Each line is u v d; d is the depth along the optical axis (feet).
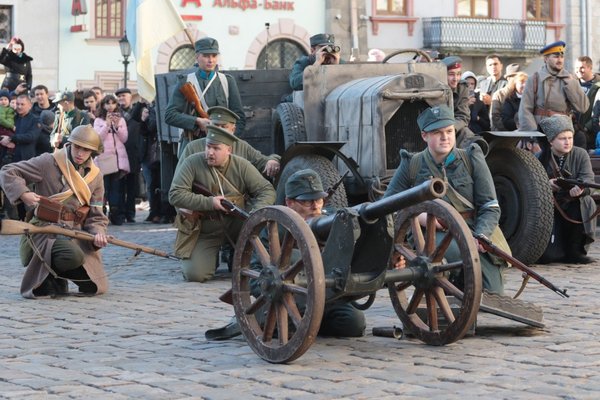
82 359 37.68
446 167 43.86
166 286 56.75
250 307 37.50
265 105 72.64
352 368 35.50
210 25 196.34
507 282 55.83
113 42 193.26
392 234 36.96
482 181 43.68
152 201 101.24
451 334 38.24
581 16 215.10
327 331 41.27
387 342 39.86
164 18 91.30
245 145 59.41
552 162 63.82
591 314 45.68
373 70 66.28
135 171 99.96
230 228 57.62
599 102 83.66
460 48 208.44
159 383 33.71
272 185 59.67
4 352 39.29
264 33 199.00
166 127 77.97
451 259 41.11
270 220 36.81
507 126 84.69
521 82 84.07
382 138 60.75
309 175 40.22
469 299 37.58
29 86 126.41
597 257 67.00
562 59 72.13
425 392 31.96
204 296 53.06
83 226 53.31
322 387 32.81
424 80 61.93
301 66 67.36
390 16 205.87
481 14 212.43
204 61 66.95
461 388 32.42
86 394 32.42
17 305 50.62
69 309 49.24
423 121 43.91
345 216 36.35
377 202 36.37
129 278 60.13
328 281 36.55
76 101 112.88
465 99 68.85
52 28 190.70
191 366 36.22
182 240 58.39
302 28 200.75
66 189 52.70
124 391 32.73
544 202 60.29
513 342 39.47
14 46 125.70
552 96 71.97
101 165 97.25
